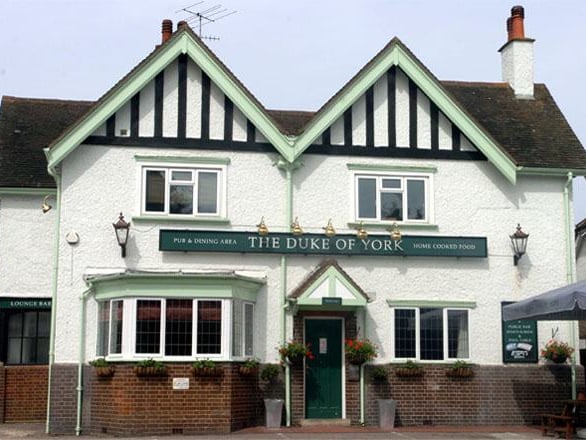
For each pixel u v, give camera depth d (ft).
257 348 64.95
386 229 67.82
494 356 68.03
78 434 61.72
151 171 65.72
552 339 69.00
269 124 66.39
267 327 65.36
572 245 70.18
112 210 64.80
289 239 66.13
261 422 64.03
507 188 70.13
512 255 69.36
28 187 70.18
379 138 68.85
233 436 57.93
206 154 66.39
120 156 65.36
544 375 68.28
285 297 65.72
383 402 64.49
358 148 68.33
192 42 66.23
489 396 67.26
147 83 65.98
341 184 67.82
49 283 70.59
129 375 59.62
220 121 66.90
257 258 65.98
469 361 67.56
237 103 66.23
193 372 60.18
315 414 65.21
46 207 67.10
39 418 71.26
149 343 60.39
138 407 59.26
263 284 65.57
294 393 64.64
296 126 76.02
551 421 60.80
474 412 66.80
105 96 64.64
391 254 67.26
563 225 70.59
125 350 60.23
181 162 65.87
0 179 70.03
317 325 66.44
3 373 70.85
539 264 69.67
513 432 62.13
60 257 63.87
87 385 62.95
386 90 69.46
